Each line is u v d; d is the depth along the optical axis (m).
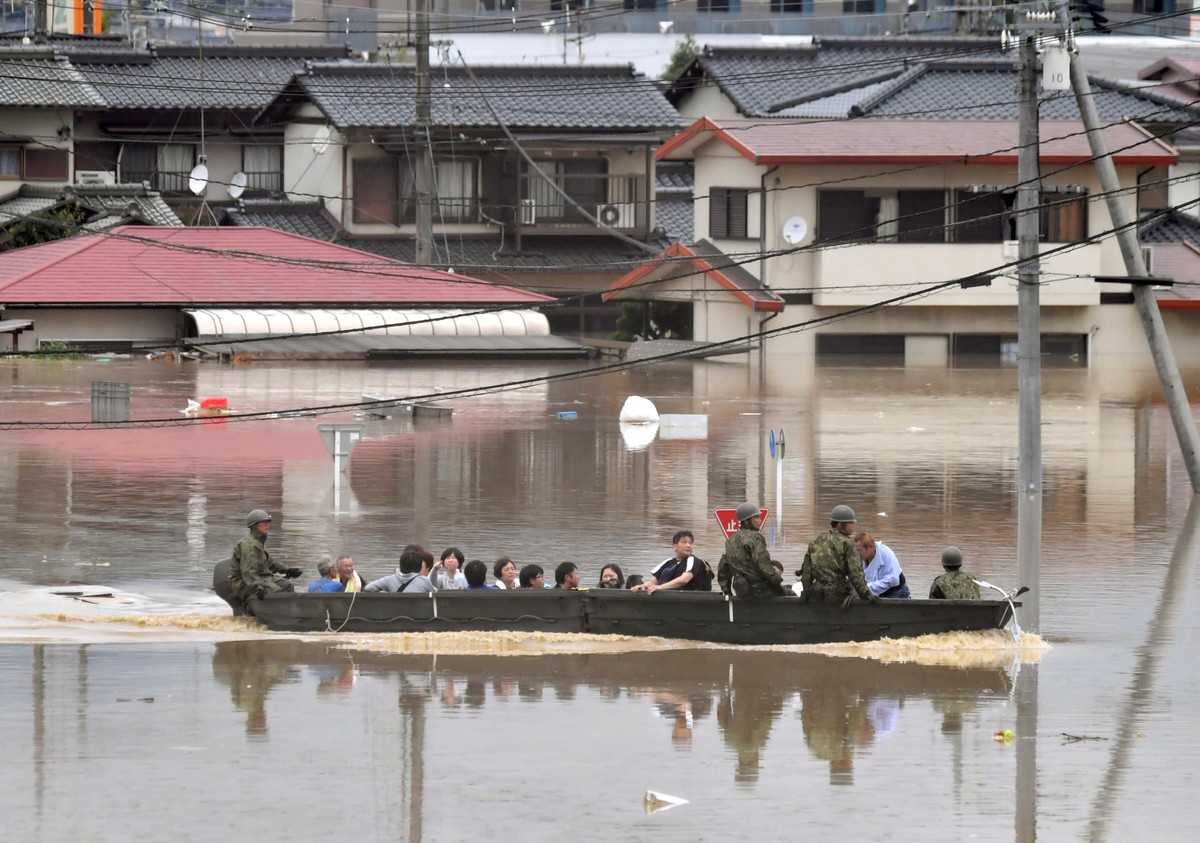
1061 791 52.16
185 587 79.75
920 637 70.12
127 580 81.00
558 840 47.31
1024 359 72.56
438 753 55.38
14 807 49.53
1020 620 72.56
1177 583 83.19
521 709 60.84
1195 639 72.19
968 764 54.88
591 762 54.62
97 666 65.94
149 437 127.94
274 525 94.56
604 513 99.62
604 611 70.50
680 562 73.00
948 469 117.12
